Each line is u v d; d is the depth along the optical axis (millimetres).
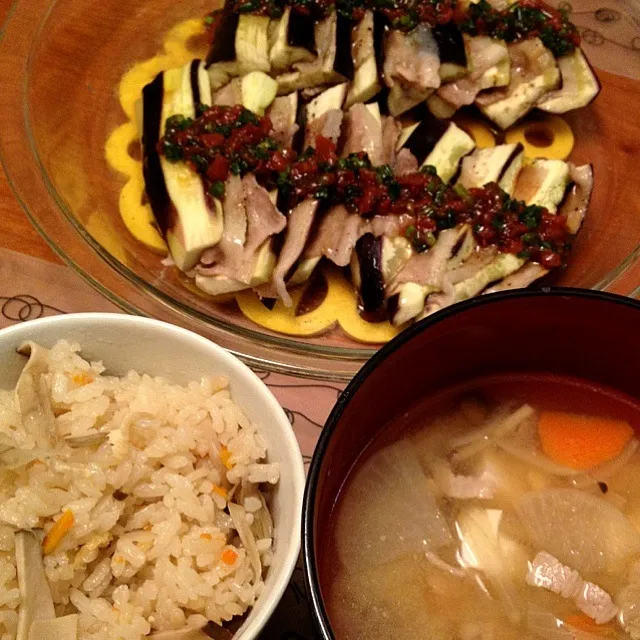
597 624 251
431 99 471
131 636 246
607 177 461
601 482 274
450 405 284
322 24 469
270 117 449
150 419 276
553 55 476
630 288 385
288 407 356
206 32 501
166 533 261
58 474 262
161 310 374
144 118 436
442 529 264
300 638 297
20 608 244
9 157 402
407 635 248
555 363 282
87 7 488
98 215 418
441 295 398
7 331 279
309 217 402
